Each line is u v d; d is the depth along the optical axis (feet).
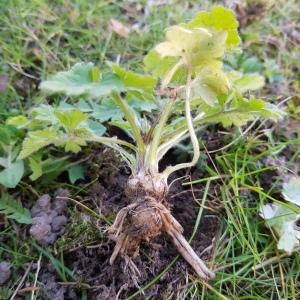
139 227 0.47
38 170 0.58
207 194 0.60
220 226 0.57
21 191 0.61
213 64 0.46
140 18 0.92
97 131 0.60
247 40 0.89
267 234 0.57
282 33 0.92
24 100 0.73
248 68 0.82
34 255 0.54
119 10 0.94
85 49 0.82
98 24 0.88
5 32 0.81
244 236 0.57
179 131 0.51
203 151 0.65
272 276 0.54
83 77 0.42
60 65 0.79
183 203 0.59
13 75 0.75
